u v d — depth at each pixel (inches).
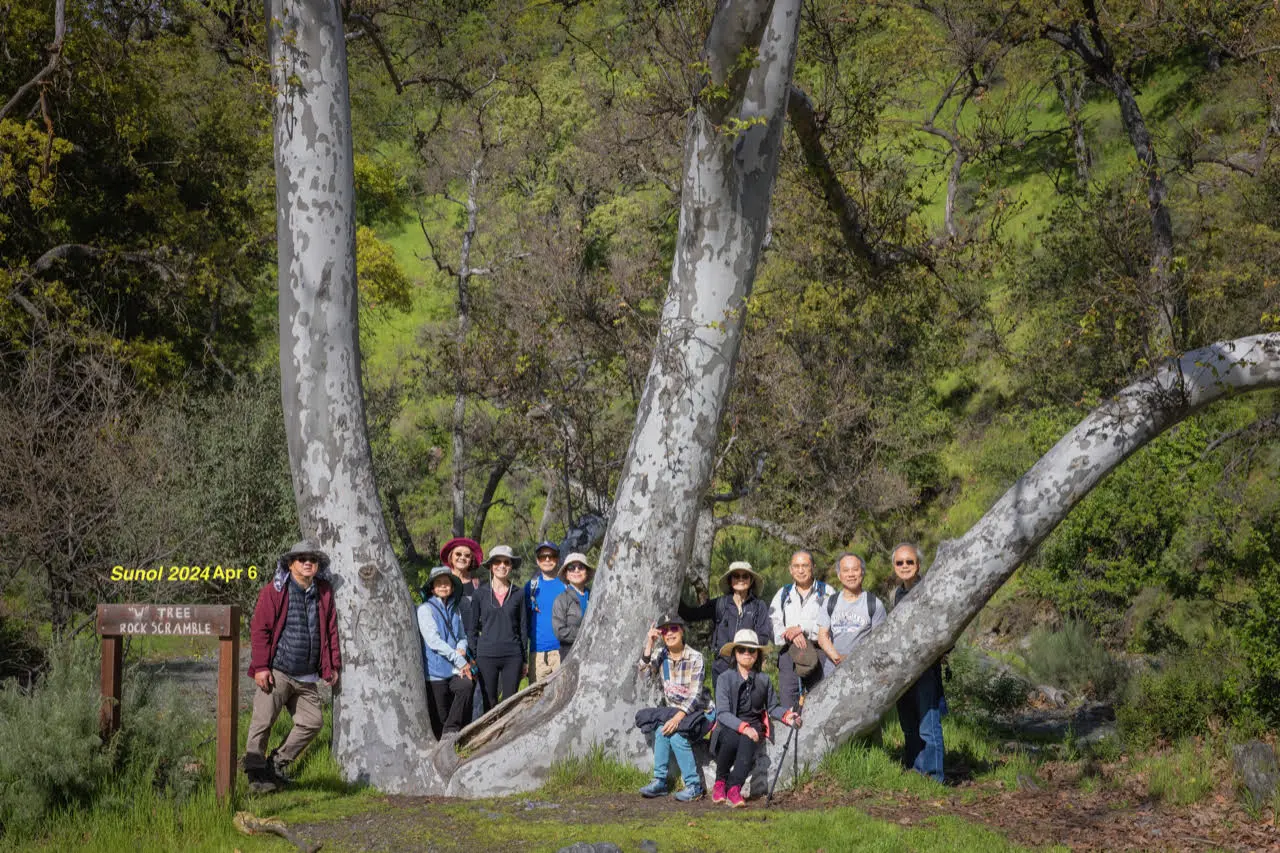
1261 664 370.6
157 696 307.9
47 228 829.2
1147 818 304.7
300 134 342.6
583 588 383.2
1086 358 819.4
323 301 342.3
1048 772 369.4
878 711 334.0
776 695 392.2
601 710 332.2
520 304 673.0
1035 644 657.6
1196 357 337.1
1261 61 663.8
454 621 351.6
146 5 685.9
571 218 893.2
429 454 1151.0
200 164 922.1
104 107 784.3
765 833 268.7
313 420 341.1
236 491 530.0
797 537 741.3
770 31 333.4
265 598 309.3
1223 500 464.1
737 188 341.1
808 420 690.8
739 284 347.6
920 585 333.7
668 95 445.4
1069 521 547.5
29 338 690.8
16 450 391.9
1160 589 667.4
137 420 518.0
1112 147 1197.7
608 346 642.2
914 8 713.6
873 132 507.2
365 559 338.0
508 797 315.9
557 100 1074.7
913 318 806.5
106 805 264.5
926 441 944.3
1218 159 745.0
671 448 342.6
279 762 316.8
